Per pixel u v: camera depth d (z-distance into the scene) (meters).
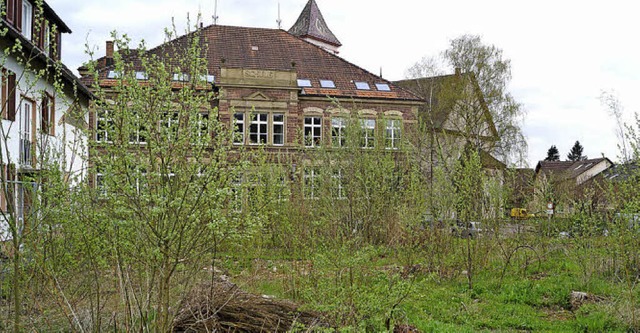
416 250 14.77
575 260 15.52
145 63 6.72
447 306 12.04
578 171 61.28
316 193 17.78
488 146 41.25
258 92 36.38
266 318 8.52
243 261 13.14
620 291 11.86
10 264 7.58
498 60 43.38
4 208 9.90
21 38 14.70
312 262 10.84
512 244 15.87
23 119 16.61
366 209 16.25
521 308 12.13
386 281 9.16
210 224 6.27
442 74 44.94
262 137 36.53
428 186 15.58
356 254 8.90
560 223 17.22
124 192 6.28
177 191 6.34
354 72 40.69
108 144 6.44
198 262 7.41
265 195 12.69
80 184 7.08
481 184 15.59
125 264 6.91
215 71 38.25
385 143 21.69
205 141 6.49
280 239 13.52
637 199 11.83
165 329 6.64
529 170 22.16
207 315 8.00
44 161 7.78
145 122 6.44
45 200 7.60
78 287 7.90
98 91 6.56
